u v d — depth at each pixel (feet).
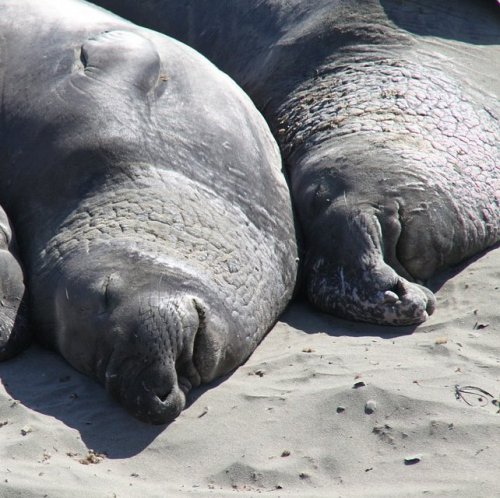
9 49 103.60
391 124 105.19
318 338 90.43
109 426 77.51
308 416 75.61
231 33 123.44
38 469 70.44
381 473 68.95
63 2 110.52
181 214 89.97
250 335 87.15
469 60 115.14
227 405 79.00
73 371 85.56
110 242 86.33
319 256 97.86
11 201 96.02
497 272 97.55
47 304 87.92
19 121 97.71
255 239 94.07
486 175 103.71
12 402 79.97
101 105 95.40
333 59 115.24
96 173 92.63
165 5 128.98
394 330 91.20
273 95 116.37
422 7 118.73
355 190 98.12
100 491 67.67
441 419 73.00
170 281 82.02
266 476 69.82
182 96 99.91
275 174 103.81
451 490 65.57
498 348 84.17
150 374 78.07
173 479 70.74
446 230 97.55
